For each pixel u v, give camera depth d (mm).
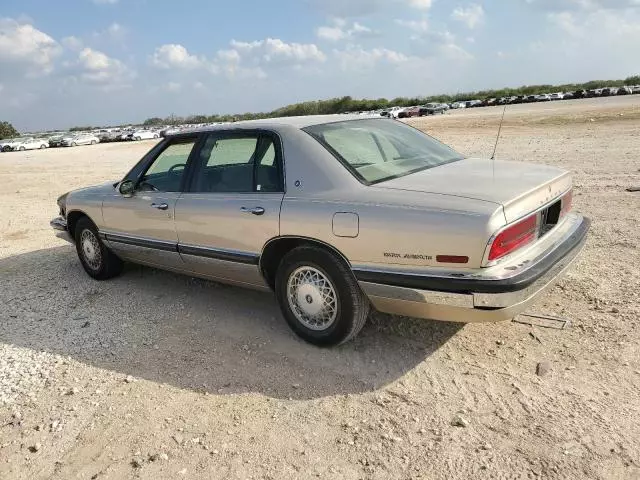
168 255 5059
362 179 3834
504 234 3246
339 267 3785
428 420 3201
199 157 4750
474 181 3711
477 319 3418
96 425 3395
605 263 5348
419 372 3723
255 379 3797
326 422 3262
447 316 3518
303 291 4066
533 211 3506
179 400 3604
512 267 3309
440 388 3516
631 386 3361
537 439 2963
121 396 3697
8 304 5574
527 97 75625
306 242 3973
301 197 3941
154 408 3529
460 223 3262
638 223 6660
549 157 13562
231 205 4336
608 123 23719
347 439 3094
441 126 32875
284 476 2842
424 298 3451
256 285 4512
